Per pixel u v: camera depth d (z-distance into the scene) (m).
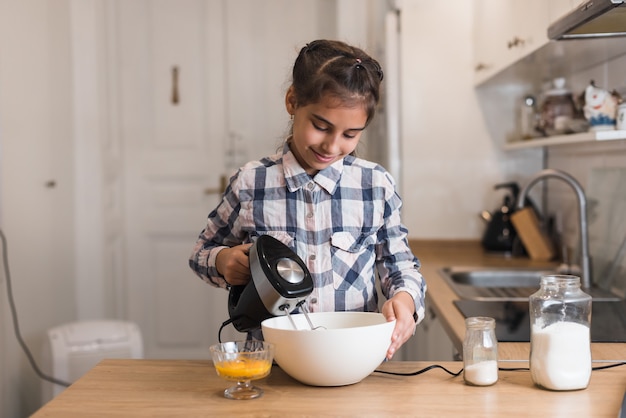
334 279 1.55
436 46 3.37
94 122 3.75
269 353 1.25
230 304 1.44
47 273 3.33
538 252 3.10
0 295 2.69
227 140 4.20
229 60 4.18
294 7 4.15
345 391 1.27
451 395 1.24
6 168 2.83
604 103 2.16
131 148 4.22
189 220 4.23
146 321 4.25
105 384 1.30
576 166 2.89
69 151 3.67
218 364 1.25
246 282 1.42
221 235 1.64
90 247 3.76
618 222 2.33
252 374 1.23
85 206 3.75
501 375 1.37
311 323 1.37
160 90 4.20
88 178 3.75
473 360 1.29
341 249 1.55
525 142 2.87
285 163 1.55
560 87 2.71
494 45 2.85
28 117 3.08
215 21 4.17
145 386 1.29
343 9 3.84
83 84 3.72
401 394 1.25
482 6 3.09
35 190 3.16
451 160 3.40
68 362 3.00
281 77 4.16
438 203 3.41
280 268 1.35
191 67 4.19
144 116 4.21
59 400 1.21
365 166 1.59
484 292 2.44
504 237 3.24
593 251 2.55
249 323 1.39
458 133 3.39
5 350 2.75
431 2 3.37
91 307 3.77
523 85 3.31
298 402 1.21
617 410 1.16
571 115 2.69
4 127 2.81
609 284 2.38
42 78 3.27
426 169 3.41
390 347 1.34
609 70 2.42
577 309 1.27
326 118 1.34
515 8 2.48
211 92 4.19
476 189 3.40
